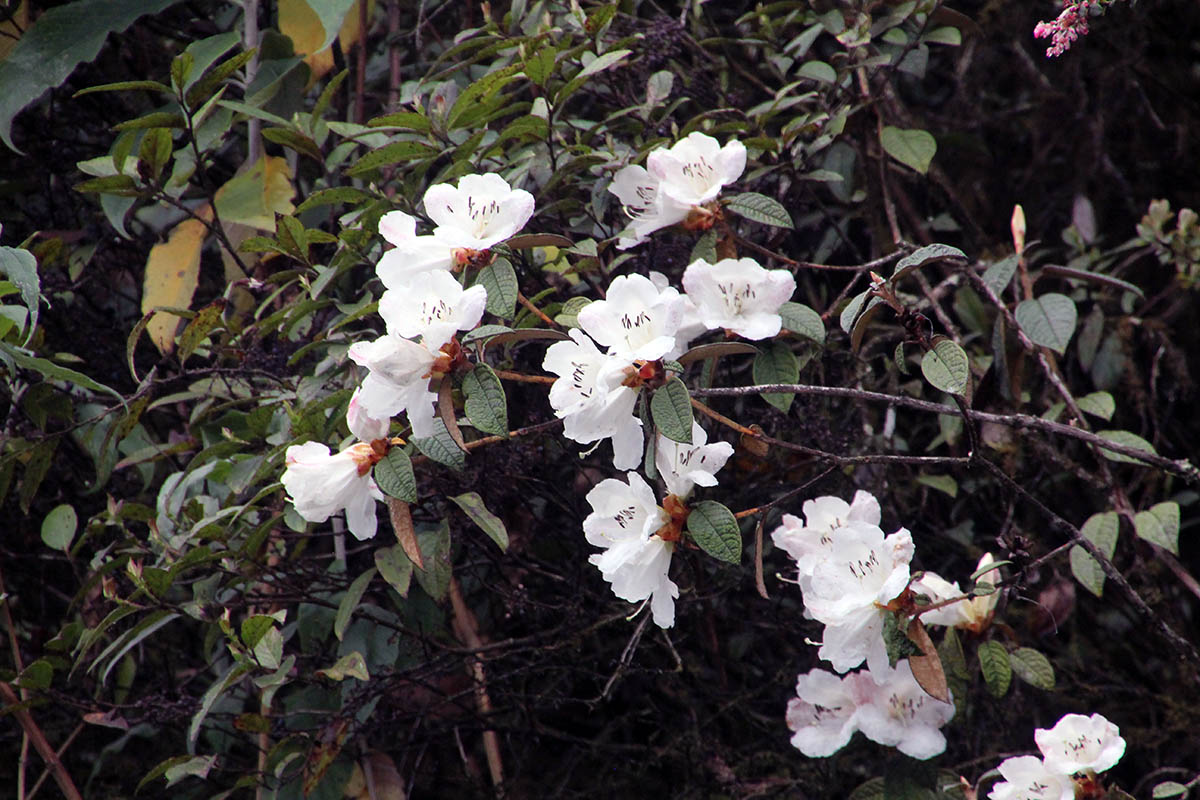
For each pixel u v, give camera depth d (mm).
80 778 1956
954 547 1926
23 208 1950
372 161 1702
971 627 1696
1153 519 1734
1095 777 1639
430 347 1535
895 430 1952
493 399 1544
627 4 1873
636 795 1922
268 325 1739
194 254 1838
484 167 1755
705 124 1807
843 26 1846
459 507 1749
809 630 1841
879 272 1905
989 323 1914
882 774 1866
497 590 1797
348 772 1806
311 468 1580
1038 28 1704
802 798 1857
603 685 1908
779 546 1688
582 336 1559
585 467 1800
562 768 1920
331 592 1814
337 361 1711
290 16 1867
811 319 1669
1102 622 1943
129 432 1792
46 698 1774
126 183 1731
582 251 1672
